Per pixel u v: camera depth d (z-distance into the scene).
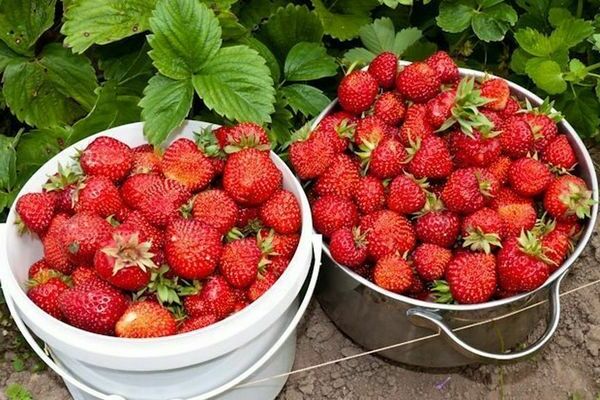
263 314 0.60
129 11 0.75
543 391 0.81
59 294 0.63
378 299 0.68
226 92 0.72
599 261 0.88
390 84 0.77
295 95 0.83
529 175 0.70
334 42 0.95
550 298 0.68
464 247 0.69
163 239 0.65
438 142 0.70
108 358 0.58
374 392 0.81
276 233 0.68
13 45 0.81
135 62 0.83
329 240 0.71
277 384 0.76
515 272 0.65
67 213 0.67
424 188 0.70
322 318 0.85
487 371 0.82
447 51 0.99
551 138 0.75
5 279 0.62
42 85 0.83
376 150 0.71
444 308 0.65
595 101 0.91
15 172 0.79
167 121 0.70
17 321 0.62
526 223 0.70
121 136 0.72
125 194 0.66
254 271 0.64
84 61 0.83
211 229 0.63
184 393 0.65
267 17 0.88
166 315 0.61
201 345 0.58
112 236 0.60
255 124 0.69
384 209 0.71
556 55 0.87
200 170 0.67
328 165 0.72
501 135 0.72
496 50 0.98
